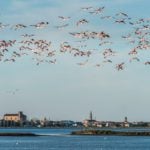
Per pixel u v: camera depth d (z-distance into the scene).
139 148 192.00
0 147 199.38
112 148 192.88
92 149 187.88
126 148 192.50
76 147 197.75
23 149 188.50
